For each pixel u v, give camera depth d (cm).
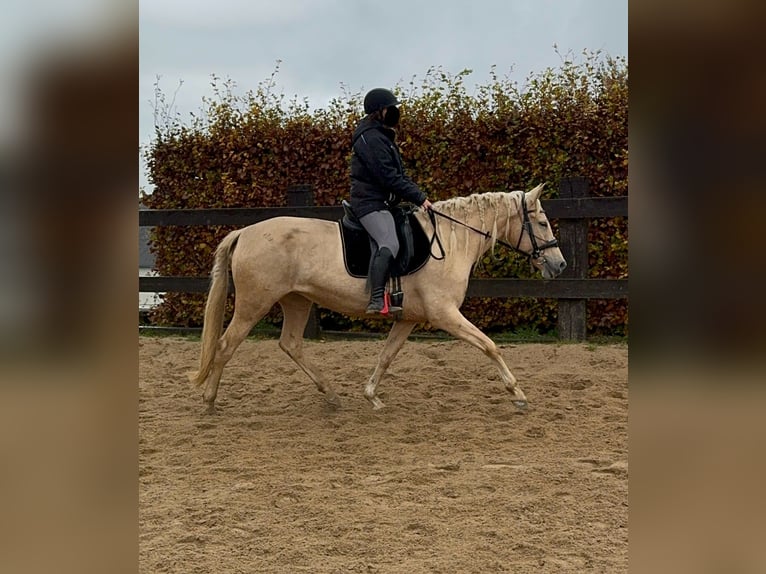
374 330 975
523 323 939
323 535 358
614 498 402
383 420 599
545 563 321
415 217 606
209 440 541
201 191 1027
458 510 389
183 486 436
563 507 389
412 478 443
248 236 608
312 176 978
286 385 729
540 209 621
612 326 920
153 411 634
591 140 876
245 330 613
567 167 893
